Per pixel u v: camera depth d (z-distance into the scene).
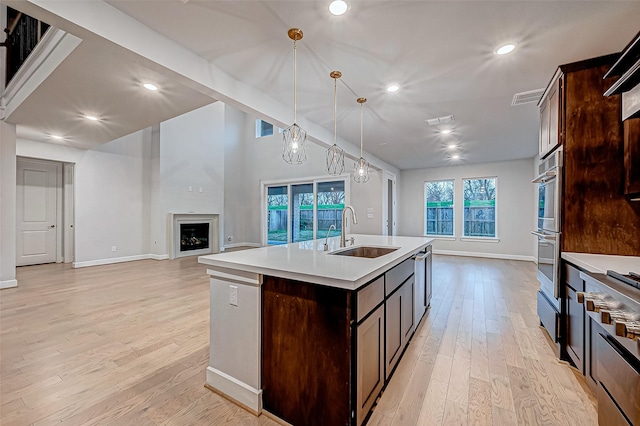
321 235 7.76
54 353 2.34
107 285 4.39
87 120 3.88
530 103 3.27
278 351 1.64
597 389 1.55
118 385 1.93
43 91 2.97
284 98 3.14
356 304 1.46
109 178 6.17
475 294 4.08
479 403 1.76
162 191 6.70
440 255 7.44
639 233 2.11
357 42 2.14
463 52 2.25
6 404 1.72
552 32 1.99
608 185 2.17
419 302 2.90
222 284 1.86
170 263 6.19
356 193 7.14
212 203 7.75
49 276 4.96
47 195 6.00
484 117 3.75
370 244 3.00
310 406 1.54
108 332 2.74
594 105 2.23
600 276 1.61
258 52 2.28
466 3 1.73
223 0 1.72
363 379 1.54
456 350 2.44
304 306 1.56
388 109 3.48
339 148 4.68
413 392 1.87
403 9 1.78
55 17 1.57
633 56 1.58
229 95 2.62
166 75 2.20
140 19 1.89
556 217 2.30
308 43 2.16
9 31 3.84
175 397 1.81
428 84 2.80
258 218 9.02
